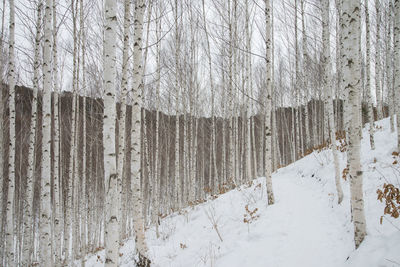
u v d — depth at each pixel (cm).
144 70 854
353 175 377
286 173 1113
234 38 1087
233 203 825
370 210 462
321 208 592
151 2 727
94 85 1001
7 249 515
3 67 718
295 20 1235
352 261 335
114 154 320
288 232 507
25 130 1259
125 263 672
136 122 536
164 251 645
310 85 1817
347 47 370
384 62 1420
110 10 327
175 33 1084
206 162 2245
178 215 1004
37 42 559
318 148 1127
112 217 309
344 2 379
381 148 752
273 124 1335
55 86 604
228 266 454
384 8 1125
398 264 267
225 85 1398
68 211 833
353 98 367
